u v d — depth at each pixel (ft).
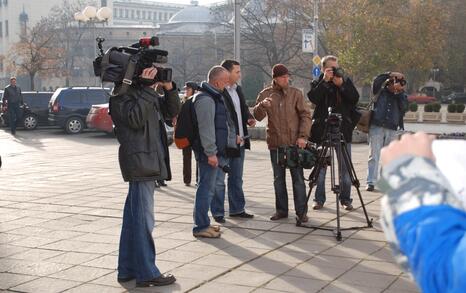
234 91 25.88
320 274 17.83
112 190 34.14
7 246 21.36
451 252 3.39
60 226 24.57
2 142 68.69
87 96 82.53
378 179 4.00
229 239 22.25
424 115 120.67
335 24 136.36
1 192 33.40
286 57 177.17
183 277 17.63
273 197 31.48
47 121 87.92
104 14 118.62
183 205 29.12
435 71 203.10
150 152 16.26
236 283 17.03
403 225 3.59
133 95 16.01
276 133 25.03
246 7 176.24
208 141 21.70
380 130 33.01
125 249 17.19
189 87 32.60
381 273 17.88
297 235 22.80
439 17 138.72
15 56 247.91
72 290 16.60
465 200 4.29
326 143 23.68
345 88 25.70
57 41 233.35
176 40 252.21
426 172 3.74
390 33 131.85
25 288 16.78
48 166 46.29
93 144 66.69
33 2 380.58
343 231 23.30
